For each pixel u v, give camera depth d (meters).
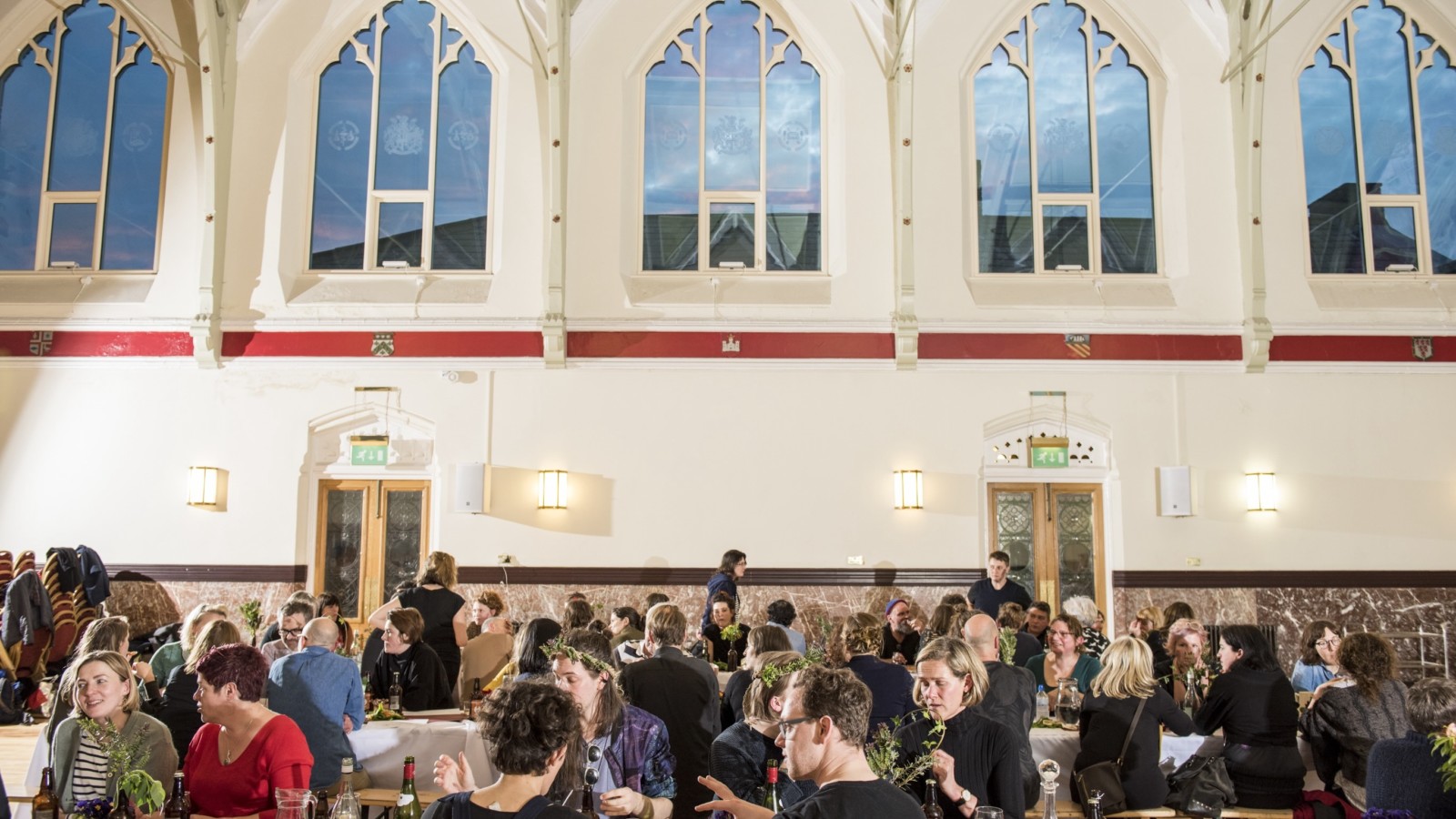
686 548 13.75
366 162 14.48
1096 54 14.55
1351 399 13.98
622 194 14.19
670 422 13.91
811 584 13.69
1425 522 13.81
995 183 14.45
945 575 13.70
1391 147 14.50
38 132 14.50
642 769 5.56
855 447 13.88
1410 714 5.71
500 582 13.69
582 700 5.43
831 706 3.89
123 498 13.79
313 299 14.05
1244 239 14.04
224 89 14.07
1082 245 14.38
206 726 5.73
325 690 6.95
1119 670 6.91
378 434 13.98
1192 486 13.83
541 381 13.98
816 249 14.38
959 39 14.38
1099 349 13.98
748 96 14.52
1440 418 13.95
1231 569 13.72
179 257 14.15
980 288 14.15
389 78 14.55
